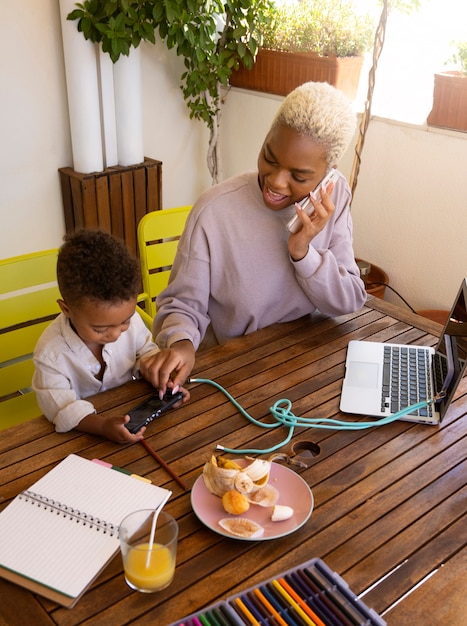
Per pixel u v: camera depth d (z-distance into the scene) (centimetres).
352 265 164
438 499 105
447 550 95
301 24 270
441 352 137
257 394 130
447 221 246
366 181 270
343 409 125
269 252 153
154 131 301
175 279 158
